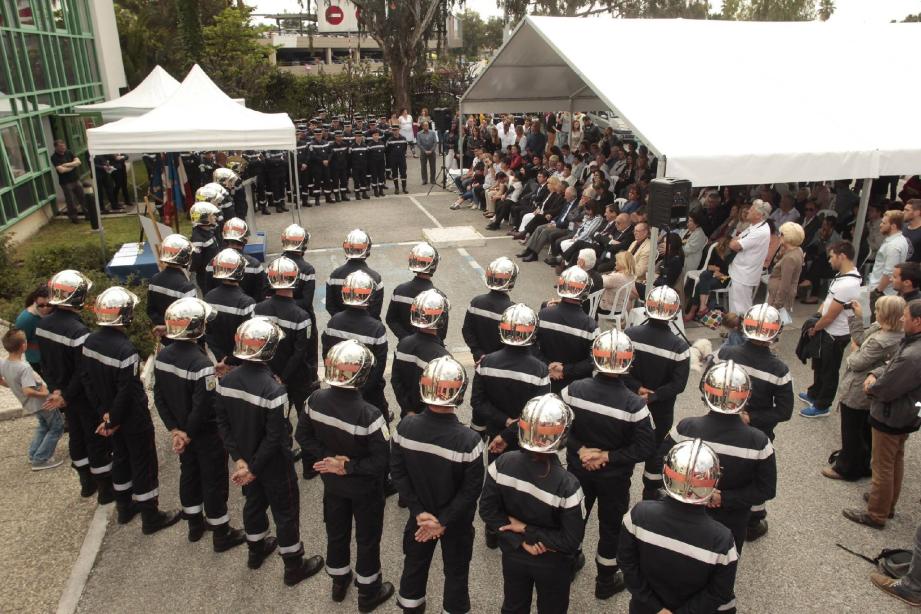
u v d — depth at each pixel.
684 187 8.33
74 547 5.52
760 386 5.03
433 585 4.99
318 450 4.47
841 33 13.12
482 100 17.78
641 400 4.51
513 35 13.42
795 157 9.05
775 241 10.42
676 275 9.16
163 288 7.16
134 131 11.56
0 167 13.64
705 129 9.16
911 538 5.43
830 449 6.73
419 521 4.02
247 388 4.62
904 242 8.48
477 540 5.50
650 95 9.91
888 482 5.38
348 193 19.67
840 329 7.01
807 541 5.41
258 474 4.70
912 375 4.95
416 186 21.27
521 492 3.65
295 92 34.09
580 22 12.53
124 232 15.20
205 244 8.73
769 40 12.47
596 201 11.88
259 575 5.13
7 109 14.26
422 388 3.98
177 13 29.73
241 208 13.68
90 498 6.17
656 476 5.68
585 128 24.72
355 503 4.48
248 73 31.92
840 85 11.05
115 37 22.95
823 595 4.83
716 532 3.24
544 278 12.09
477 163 17.44
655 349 5.41
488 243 14.41
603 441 4.50
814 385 7.43
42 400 6.39
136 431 5.39
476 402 5.20
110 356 5.23
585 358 5.82
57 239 14.66
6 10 14.48
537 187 14.85
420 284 6.70
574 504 3.57
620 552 3.47
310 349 7.76
